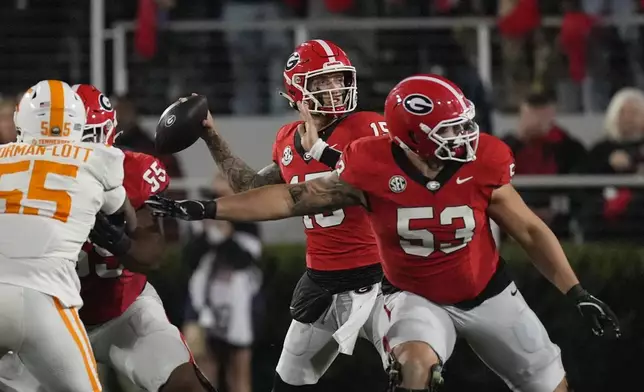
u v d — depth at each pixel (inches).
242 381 1079.0
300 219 1251.8
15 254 658.8
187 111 772.0
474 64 1333.7
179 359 725.3
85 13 1370.6
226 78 1373.0
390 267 687.1
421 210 655.1
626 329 1091.3
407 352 651.5
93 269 730.2
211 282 1074.7
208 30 1362.0
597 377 1101.1
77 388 664.4
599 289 1089.4
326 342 780.0
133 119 1216.8
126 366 735.7
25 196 667.4
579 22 1309.1
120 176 689.6
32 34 1369.3
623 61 1374.3
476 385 1107.3
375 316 732.0
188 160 1332.4
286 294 1104.8
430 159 650.8
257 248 1089.4
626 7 1392.7
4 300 650.2
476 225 660.1
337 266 753.6
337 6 1364.4
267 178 794.2
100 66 1294.3
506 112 1357.0
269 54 1379.2
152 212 655.8
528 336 692.7
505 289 691.4
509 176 658.2
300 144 763.4
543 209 1203.9
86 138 735.1
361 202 665.6
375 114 766.5
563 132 1216.2
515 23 1301.7
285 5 1417.3
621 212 1184.8
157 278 1104.2
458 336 715.4
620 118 1200.2
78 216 673.6
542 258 676.1
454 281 675.4
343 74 759.1
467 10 1355.8
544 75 1349.7
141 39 1301.7
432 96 639.1
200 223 1101.1
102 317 737.0
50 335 655.1
